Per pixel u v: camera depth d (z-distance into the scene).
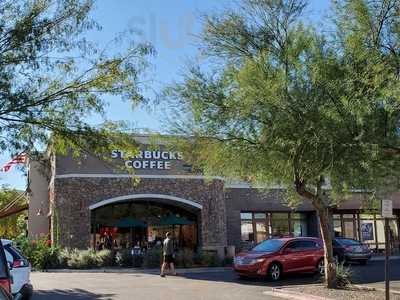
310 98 13.27
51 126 10.98
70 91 11.02
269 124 14.38
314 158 13.57
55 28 10.74
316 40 13.63
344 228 40.56
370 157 12.76
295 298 16.69
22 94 10.41
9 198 44.94
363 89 12.15
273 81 13.62
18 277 13.55
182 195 33.50
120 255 29.84
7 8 10.50
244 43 15.99
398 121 12.54
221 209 34.41
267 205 37.56
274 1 15.48
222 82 15.83
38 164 12.04
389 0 12.08
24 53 10.45
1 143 10.77
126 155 12.27
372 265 30.19
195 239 35.31
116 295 17.80
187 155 17.64
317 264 23.20
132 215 35.25
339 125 12.48
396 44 12.13
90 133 11.26
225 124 15.76
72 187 31.56
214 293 18.16
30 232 37.66
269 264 22.05
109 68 11.19
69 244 31.00
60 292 18.70
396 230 42.47
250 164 16.19
